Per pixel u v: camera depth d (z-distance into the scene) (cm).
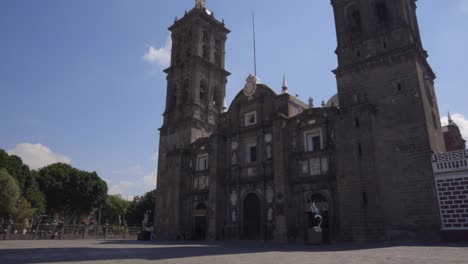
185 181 5541
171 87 6475
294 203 4162
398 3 4028
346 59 4250
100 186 8950
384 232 3275
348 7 4512
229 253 2184
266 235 4319
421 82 3694
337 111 3894
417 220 3275
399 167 3500
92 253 2239
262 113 4878
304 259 1706
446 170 3219
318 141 4206
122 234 6856
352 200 3522
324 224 3881
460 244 2677
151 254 2133
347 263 1460
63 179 8400
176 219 5325
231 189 4894
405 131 3553
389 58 3856
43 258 1831
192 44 6275
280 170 4222
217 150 5038
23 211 6550
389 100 3747
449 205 3142
